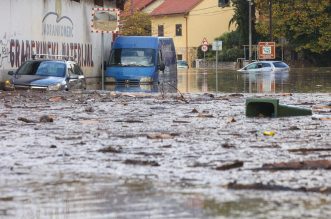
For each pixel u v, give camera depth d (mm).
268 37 135000
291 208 10148
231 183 11773
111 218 9680
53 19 54375
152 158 14906
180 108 31203
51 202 10664
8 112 28594
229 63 143375
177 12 162500
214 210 10047
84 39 60875
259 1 132500
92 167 13758
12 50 47562
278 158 14867
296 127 21562
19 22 48594
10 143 17719
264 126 22328
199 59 151750
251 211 9969
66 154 15586
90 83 62188
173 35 164875
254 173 12961
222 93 46875
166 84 59031
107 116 26609
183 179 12383
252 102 26547
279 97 40719
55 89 43312
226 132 20406
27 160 14719
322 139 18453
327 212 9898
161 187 11688
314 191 11273
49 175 12906
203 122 23844
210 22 161500
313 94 44656
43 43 52594
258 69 106500
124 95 41625
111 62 55875
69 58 52188
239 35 140125
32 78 44188
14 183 12148
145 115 27094
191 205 10367
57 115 27094
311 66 134875
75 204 10484
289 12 128375
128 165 13969
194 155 15344
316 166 13625
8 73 45094
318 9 126000
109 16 53219
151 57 55594
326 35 127000
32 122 23797
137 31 127312
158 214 9852
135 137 19078
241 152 15836
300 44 130500
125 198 10875
